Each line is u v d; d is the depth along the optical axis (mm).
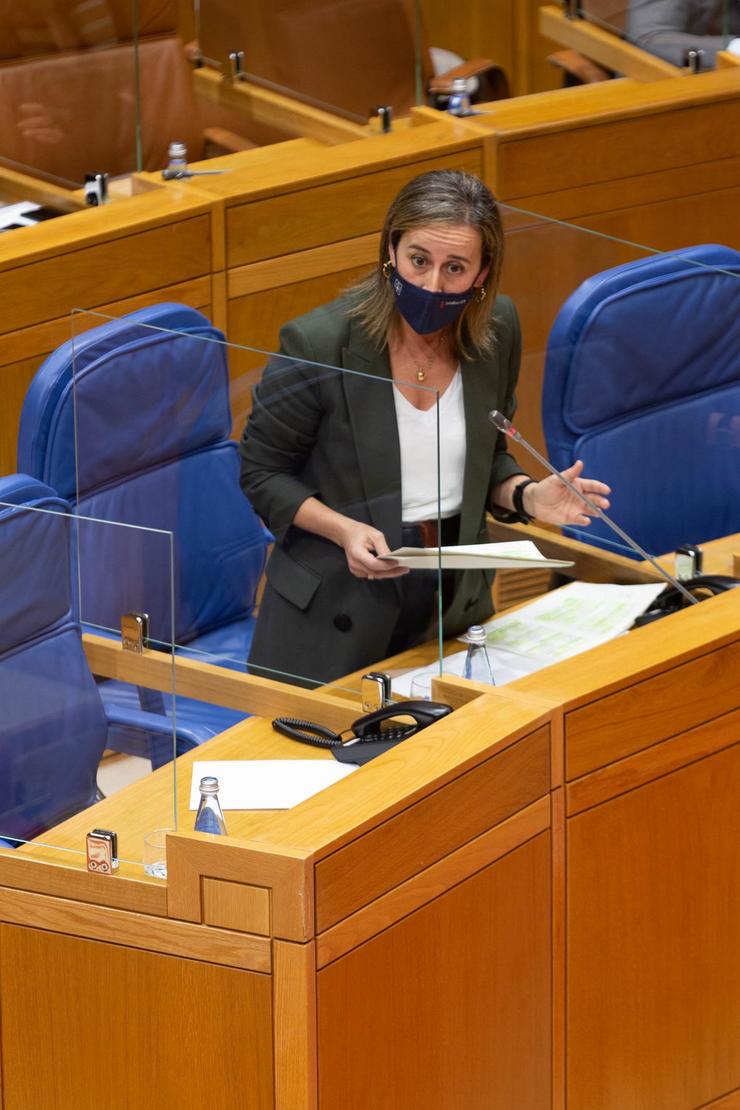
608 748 8602
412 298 8984
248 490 8922
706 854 9234
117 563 8031
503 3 16984
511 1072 8508
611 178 16828
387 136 16250
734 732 9195
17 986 7812
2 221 14391
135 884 7410
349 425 8664
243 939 7223
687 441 10539
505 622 9648
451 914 7918
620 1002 9055
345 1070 7457
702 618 9250
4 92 14523
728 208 17500
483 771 7934
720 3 17344
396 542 8828
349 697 8984
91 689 8094
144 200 14812
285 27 15805
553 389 10086
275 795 8328
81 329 9414
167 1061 7574
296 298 15609
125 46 15062
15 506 7738
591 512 9664
